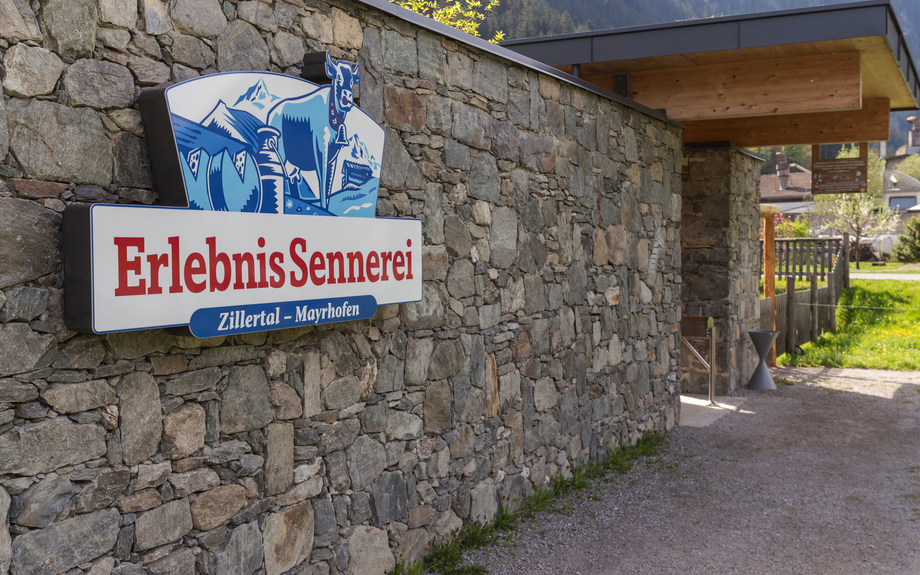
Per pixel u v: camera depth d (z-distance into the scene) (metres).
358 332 3.52
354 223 3.31
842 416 7.99
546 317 5.11
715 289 9.18
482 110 4.38
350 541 3.49
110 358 2.47
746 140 8.96
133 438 2.54
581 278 5.55
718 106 6.88
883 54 6.41
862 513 4.99
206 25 2.77
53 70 2.29
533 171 4.91
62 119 2.32
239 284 2.75
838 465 6.15
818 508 5.09
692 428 7.45
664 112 7.09
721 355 9.17
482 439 4.44
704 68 6.92
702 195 9.18
